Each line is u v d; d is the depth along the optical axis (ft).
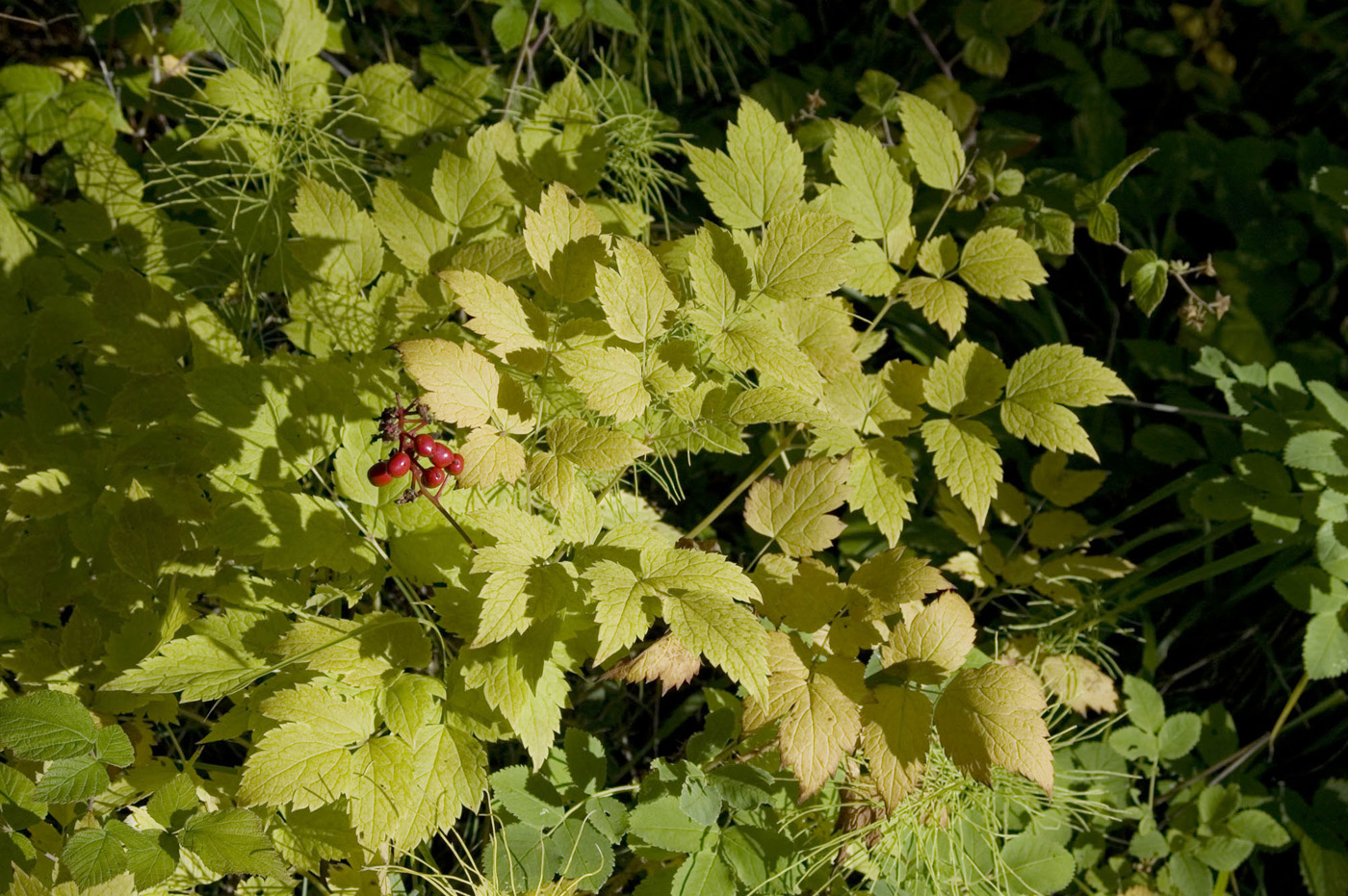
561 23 3.02
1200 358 3.22
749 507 2.44
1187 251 3.74
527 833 2.32
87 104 2.92
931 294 2.51
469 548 2.35
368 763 2.19
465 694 2.27
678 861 2.43
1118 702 3.03
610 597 2.13
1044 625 2.87
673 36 3.58
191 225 2.74
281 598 2.35
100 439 2.55
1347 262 3.51
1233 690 3.22
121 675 2.23
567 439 2.21
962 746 2.21
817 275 2.29
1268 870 3.09
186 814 2.15
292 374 2.35
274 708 2.18
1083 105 3.83
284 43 2.82
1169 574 3.27
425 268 2.47
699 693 2.82
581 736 2.43
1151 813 2.83
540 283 2.36
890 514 2.43
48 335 2.54
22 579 2.40
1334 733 3.05
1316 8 4.32
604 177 2.84
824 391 2.50
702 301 2.28
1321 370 3.38
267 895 2.29
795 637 2.34
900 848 2.48
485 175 2.50
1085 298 3.74
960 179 2.60
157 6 3.16
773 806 2.47
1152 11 4.19
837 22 4.08
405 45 3.66
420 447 2.13
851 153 2.51
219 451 2.29
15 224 2.57
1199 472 3.04
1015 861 2.60
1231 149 3.79
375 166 2.98
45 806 2.15
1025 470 3.27
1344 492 2.79
